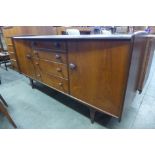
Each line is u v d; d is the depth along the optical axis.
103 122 1.32
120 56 0.84
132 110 1.46
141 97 1.70
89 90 1.14
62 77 1.33
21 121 1.37
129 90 1.02
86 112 1.48
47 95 1.85
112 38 0.82
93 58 0.98
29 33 2.60
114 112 1.05
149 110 1.46
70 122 1.34
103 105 1.10
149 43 1.16
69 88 1.33
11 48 2.56
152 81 2.14
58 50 1.21
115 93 0.97
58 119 1.39
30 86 2.14
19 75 2.63
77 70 1.14
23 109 1.57
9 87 2.12
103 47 0.89
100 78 1.01
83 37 0.96
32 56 1.59
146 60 1.23
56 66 1.33
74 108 1.56
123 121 1.31
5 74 2.70
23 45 1.63
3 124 1.34
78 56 1.08
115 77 0.92
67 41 1.09
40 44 1.38
